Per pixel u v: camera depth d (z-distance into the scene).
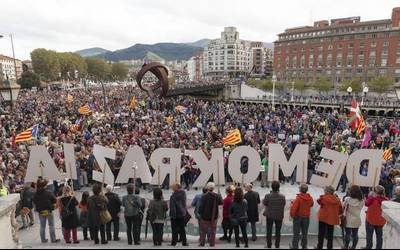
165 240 9.49
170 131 23.47
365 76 109.62
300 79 123.31
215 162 12.53
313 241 9.42
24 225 10.71
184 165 15.24
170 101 53.50
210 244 8.60
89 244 8.75
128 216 8.71
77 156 15.55
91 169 15.70
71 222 8.80
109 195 9.26
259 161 12.50
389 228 6.94
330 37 117.00
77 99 52.62
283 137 23.70
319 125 31.11
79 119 29.95
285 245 9.04
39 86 108.56
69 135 21.45
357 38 110.38
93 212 8.66
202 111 43.25
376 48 106.69
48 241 9.31
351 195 8.20
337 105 75.69
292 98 89.94
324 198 7.99
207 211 8.48
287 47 130.88
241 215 8.31
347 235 8.30
